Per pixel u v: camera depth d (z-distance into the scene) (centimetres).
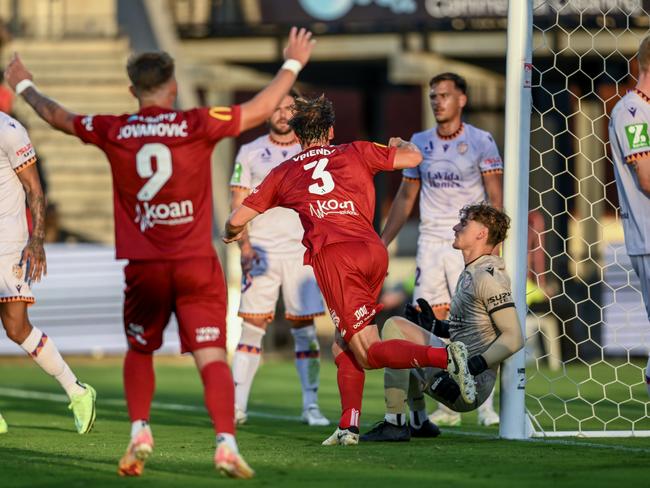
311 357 2584
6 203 2172
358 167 1908
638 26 4619
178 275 1487
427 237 2522
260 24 5234
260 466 1630
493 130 6369
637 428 2300
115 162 1502
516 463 1664
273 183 1912
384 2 5078
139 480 1486
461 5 5000
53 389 3791
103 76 6066
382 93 5900
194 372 4469
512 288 2058
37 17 6309
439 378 1966
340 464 1653
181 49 5350
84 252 5153
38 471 1600
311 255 1895
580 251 5394
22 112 5962
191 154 1491
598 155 5550
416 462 1677
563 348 4678
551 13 4616
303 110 1933
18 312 2194
